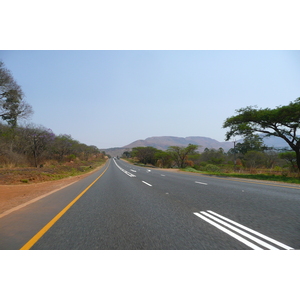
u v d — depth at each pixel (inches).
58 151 1752.0
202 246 144.3
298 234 165.8
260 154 1765.5
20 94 1069.1
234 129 927.0
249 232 170.7
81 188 482.9
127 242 152.9
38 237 165.0
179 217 219.5
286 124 837.8
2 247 147.6
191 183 567.5
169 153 2487.7
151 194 380.5
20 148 1270.9
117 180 677.3
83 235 168.6
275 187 476.4
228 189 439.8
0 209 273.6
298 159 855.7
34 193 411.5
